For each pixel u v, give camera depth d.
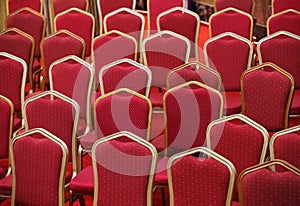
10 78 6.32
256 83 5.83
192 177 4.04
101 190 4.36
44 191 4.52
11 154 4.59
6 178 5.06
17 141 4.54
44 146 4.45
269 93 5.81
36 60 9.05
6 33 7.56
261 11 10.98
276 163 3.81
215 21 8.38
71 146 5.29
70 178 5.13
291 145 4.40
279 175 3.74
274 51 6.76
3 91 6.36
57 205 4.51
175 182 4.11
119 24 8.29
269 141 4.76
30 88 7.42
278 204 3.76
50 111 5.25
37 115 5.29
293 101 6.47
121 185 4.30
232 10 8.46
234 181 3.95
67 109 5.22
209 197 4.02
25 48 7.24
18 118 6.72
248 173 3.82
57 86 6.22
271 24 8.24
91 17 8.34
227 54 6.78
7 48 7.26
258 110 5.88
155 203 5.54
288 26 8.17
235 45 6.75
